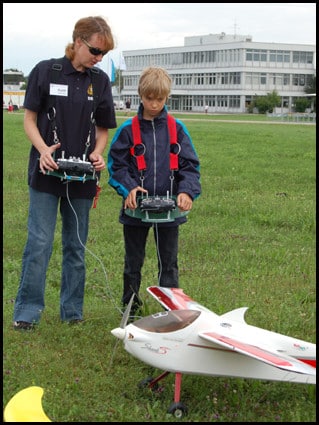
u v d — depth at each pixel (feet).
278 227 32.76
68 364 15.42
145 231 18.04
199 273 23.81
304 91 334.03
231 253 26.81
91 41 16.66
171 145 17.13
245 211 36.04
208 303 20.12
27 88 17.39
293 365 11.91
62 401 13.60
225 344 12.37
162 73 16.61
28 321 17.56
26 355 15.71
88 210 17.97
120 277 23.11
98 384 14.46
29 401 12.28
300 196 42.29
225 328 13.57
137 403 13.82
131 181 16.88
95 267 24.38
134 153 17.11
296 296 21.22
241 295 21.04
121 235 29.53
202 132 116.47
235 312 14.71
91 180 17.70
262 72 327.26
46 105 17.24
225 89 334.85
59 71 17.10
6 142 76.23
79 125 17.28
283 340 13.88
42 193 17.40
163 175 17.08
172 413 13.23
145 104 16.71
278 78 329.72
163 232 17.74
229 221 33.58
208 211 35.99
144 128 17.10
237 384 14.38
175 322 13.44
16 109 239.50
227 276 23.54
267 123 176.86
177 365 13.29
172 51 360.28
